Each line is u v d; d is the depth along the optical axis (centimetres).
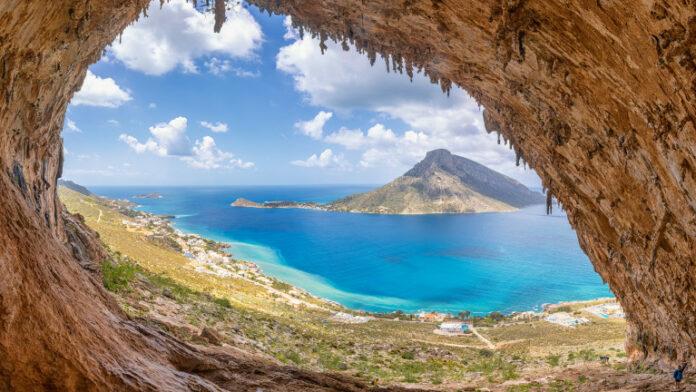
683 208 875
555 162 1489
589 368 1938
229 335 1783
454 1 1098
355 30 1516
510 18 973
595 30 812
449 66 1496
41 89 989
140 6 1296
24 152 1132
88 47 1165
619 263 1522
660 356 1584
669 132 769
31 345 409
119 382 479
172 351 798
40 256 571
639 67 751
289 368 1053
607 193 1255
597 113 1020
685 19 581
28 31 726
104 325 623
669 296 1233
